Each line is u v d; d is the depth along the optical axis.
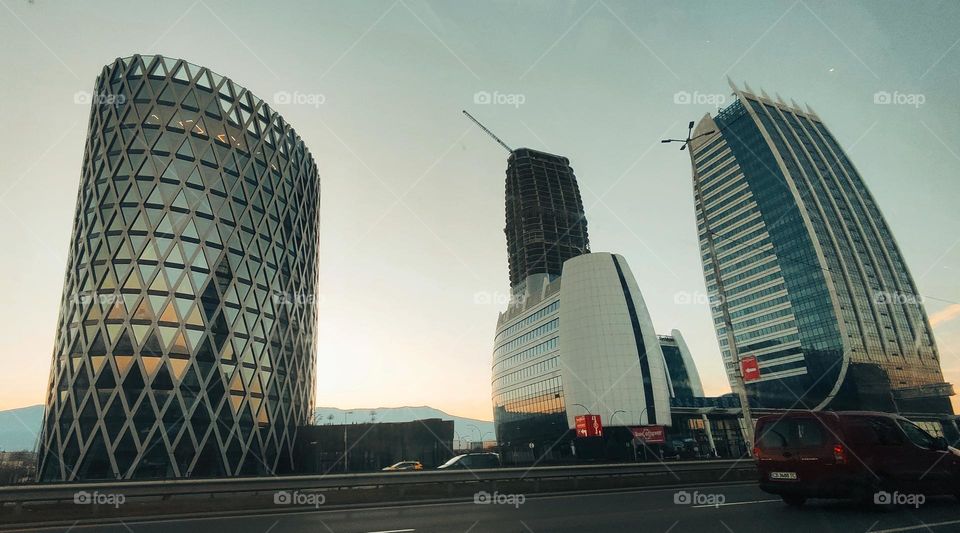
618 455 99.56
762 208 194.75
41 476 59.91
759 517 11.44
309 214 97.44
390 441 77.25
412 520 13.14
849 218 193.62
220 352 67.69
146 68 76.50
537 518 12.66
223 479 19.42
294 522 13.63
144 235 67.00
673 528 10.46
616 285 112.44
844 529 9.79
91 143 74.81
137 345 62.31
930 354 184.50
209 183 73.88
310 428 78.38
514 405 143.62
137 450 58.44
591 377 107.06
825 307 169.38
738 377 25.41
